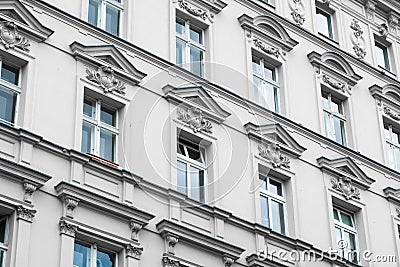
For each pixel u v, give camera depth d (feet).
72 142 91.45
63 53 95.91
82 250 87.45
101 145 95.04
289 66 118.01
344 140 120.37
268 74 116.78
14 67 93.09
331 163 112.78
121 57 99.30
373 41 133.90
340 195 112.16
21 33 93.81
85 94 95.96
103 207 88.79
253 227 99.40
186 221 94.89
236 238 97.81
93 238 87.45
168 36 106.83
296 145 110.52
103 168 91.20
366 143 121.08
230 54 111.65
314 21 126.52
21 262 81.82
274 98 115.24
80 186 89.04
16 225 83.51
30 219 84.28
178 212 94.73
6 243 83.25
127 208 90.12
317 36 124.26
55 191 87.40
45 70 93.50
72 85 94.53
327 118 119.75
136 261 88.84
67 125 92.02
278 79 116.78
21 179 85.56
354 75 124.88
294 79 117.39
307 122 115.34
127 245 88.89
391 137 126.82
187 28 110.63
